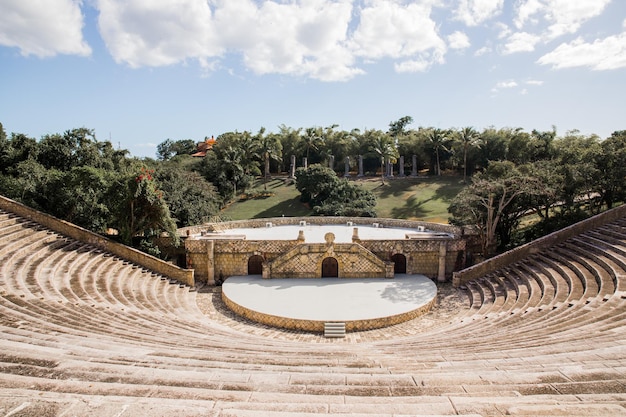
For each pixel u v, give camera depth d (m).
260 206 72.69
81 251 29.08
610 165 34.97
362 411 6.23
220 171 74.38
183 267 36.97
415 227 44.88
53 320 15.34
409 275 33.97
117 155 53.19
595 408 6.02
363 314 24.81
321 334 23.25
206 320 24.44
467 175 81.94
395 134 108.44
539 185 33.72
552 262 26.80
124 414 5.65
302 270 33.25
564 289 22.27
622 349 10.52
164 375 8.07
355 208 60.38
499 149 76.50
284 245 34.00
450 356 11.68
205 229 42.72
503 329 17.31
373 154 88.50
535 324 17.12
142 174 32.53
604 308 17.12
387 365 10.48
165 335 15.75
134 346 11.88
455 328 20.33
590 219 29.08
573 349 11.30
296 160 95.25
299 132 95.25
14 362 8.32
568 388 7.51
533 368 9.28
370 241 34.19
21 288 20.16
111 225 39.94
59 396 6.22
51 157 46.06
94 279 25.25
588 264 23.91
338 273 33.31
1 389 6.50
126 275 28.58
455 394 7.38
